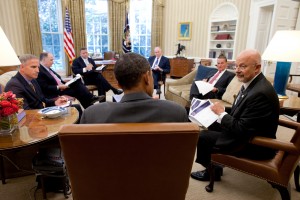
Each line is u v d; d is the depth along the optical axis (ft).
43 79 9.37
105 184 2.75
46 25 19.57
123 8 21.11
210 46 20.83
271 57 6.70
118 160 2.56
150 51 23.03
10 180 6.17
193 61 21.39
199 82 10.14
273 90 4.83
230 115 5.30
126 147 2.47
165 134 2.42
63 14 19.17
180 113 2.90
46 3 19.11
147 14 22.31
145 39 23.06
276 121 4.86
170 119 2.80
